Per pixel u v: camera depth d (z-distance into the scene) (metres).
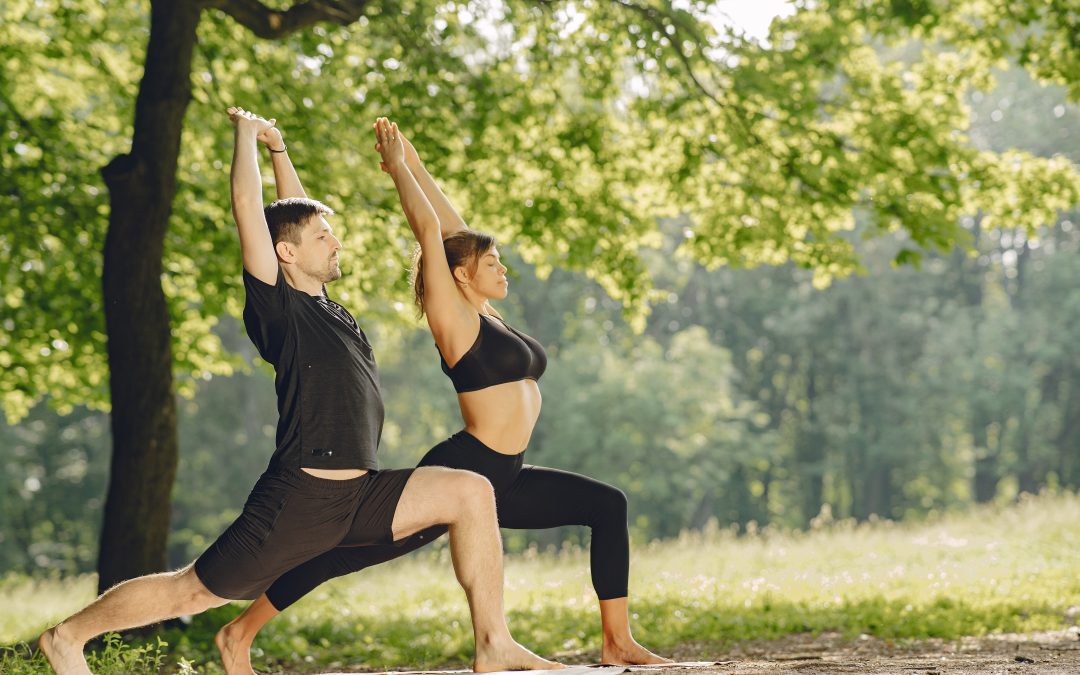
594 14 11.46
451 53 11.66
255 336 3.87
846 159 11.50
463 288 4.75
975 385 42.44
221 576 3.81
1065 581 11.05
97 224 12.36
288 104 12.29
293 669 7.75
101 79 12.83
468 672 4.50
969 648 7.09
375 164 12.61
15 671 5.95
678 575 14.03
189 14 9.42
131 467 9.16
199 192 12.66
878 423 43.59
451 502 3.97
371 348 4.07
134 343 9.22
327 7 9.96
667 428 36.44
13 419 14.62
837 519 49.28
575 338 42.19
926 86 11.90
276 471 3.80
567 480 4.83
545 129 12.23
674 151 12.30
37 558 39.66
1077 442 44.81
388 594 13.57
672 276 39.34
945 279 46.44
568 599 11.75
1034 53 11.05
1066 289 41.88
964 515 19.88
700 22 11.23
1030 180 11.70
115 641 6.47
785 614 9.55
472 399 4.57
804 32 11.41
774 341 46.62
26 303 12.86
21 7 12.08
